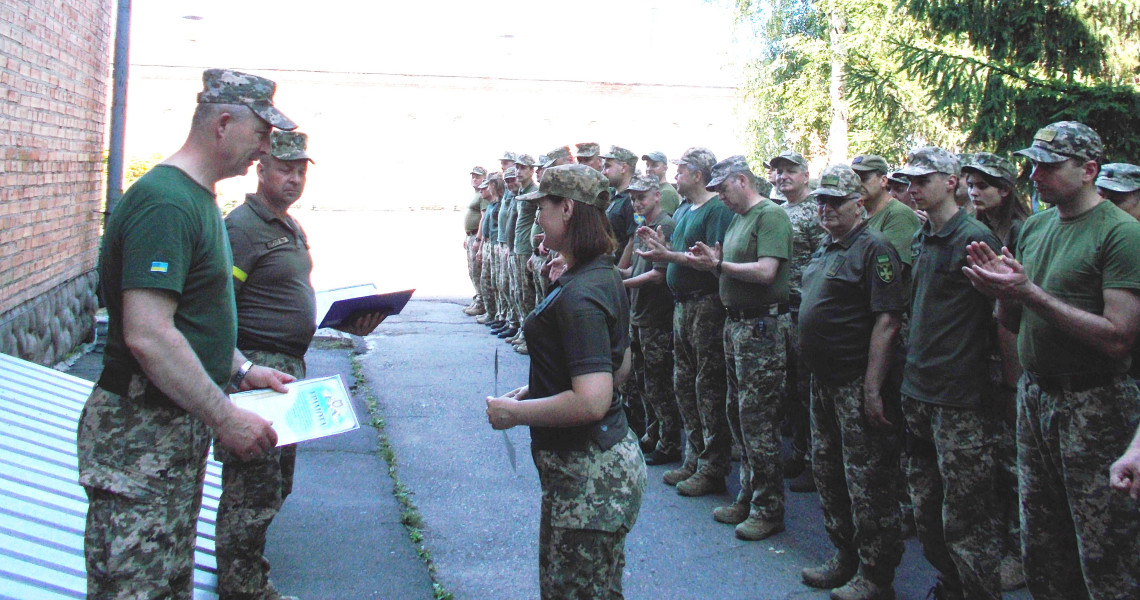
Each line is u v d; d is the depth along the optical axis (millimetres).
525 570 4496
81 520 4020
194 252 2693
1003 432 4418
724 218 5359
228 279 2850
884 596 4133
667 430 6207
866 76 12648
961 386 3652
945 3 8375
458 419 7180
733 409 5133
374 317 4457
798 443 5969
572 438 2910
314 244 21062
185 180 2709
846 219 4121
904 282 4516
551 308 2941
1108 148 7531
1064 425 3238
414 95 30766
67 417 5457
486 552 4711
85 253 8781
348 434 6691
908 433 3877
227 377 2881
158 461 2684
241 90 2777
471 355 9570
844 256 4105
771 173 6500
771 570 4551
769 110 19250
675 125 32000
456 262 18703
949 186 3768
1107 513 3148
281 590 4156
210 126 2764
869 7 12781
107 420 2660
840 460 4270
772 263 4754
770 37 19000
